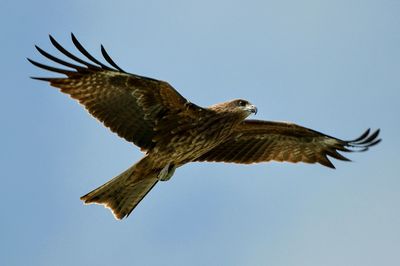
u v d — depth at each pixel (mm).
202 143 18531
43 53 16688
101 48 16547
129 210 18094
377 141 19531
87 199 17797
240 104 18969
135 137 17891
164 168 18250
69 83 17125
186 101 17562
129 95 17406
